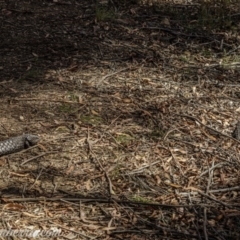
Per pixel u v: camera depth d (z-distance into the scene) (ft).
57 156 20.79
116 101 24.22
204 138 22.07
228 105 24.34
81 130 22.25
